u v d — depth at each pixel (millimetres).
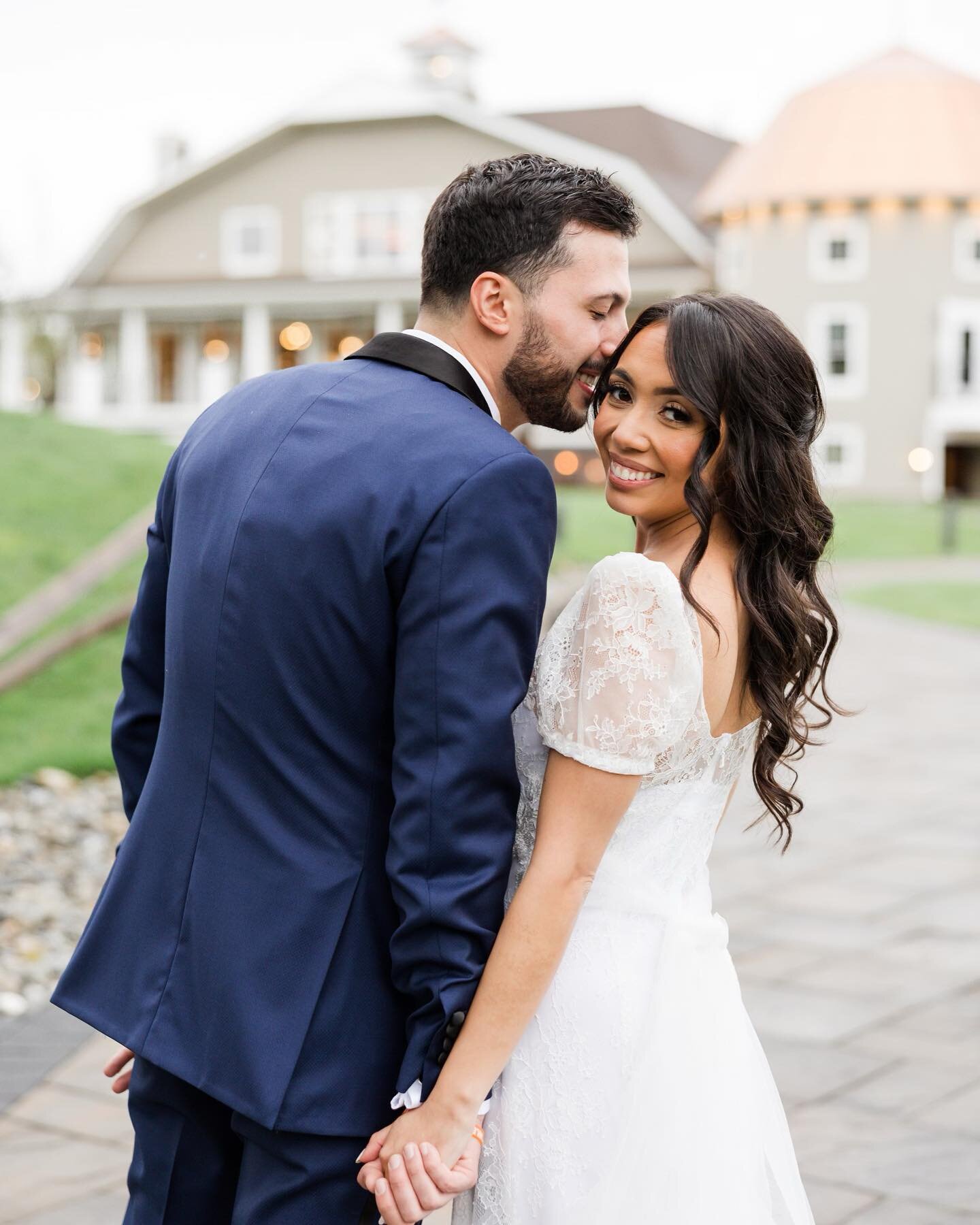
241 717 1768
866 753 8430
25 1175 3184
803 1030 4059
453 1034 1669
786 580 1851
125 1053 2205
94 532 11008
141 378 35938
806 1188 3117
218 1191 1929
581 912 1856
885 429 33531
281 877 1749
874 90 34125
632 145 36812
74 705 7980
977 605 16844
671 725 1721
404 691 1678
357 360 1901
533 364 1852
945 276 33281
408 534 1687
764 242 33469
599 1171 1797
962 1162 3230
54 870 5652
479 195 1824
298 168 34594
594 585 1740
